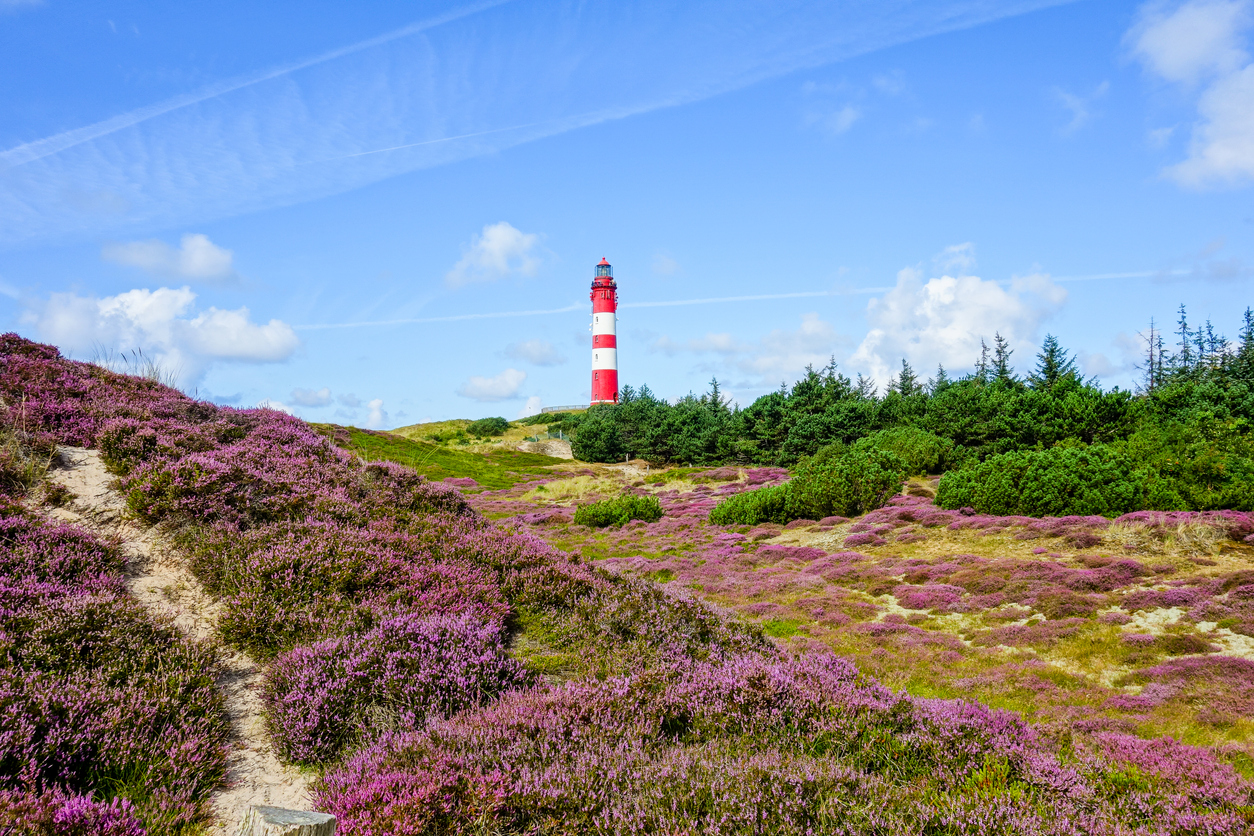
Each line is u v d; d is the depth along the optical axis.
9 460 10.39
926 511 27.72
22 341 16.06
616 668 8.08
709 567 23.19
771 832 4.77
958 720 7.16
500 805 4.89
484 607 9.16
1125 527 21.02
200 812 4.96
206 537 9.55
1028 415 44.09
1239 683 10.80
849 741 6.69
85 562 8.21
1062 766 6.52
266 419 16.09
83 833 4.11
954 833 4.89
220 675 7.09
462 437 101.94
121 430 12.36
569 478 60.69
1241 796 6.63
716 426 76.69
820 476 31.70
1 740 4.74
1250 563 17.02
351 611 8.27
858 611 17.02
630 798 5.11
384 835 4.39
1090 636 13.75
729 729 6.82
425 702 6.80
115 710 5.49
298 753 5.89
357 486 12.95
